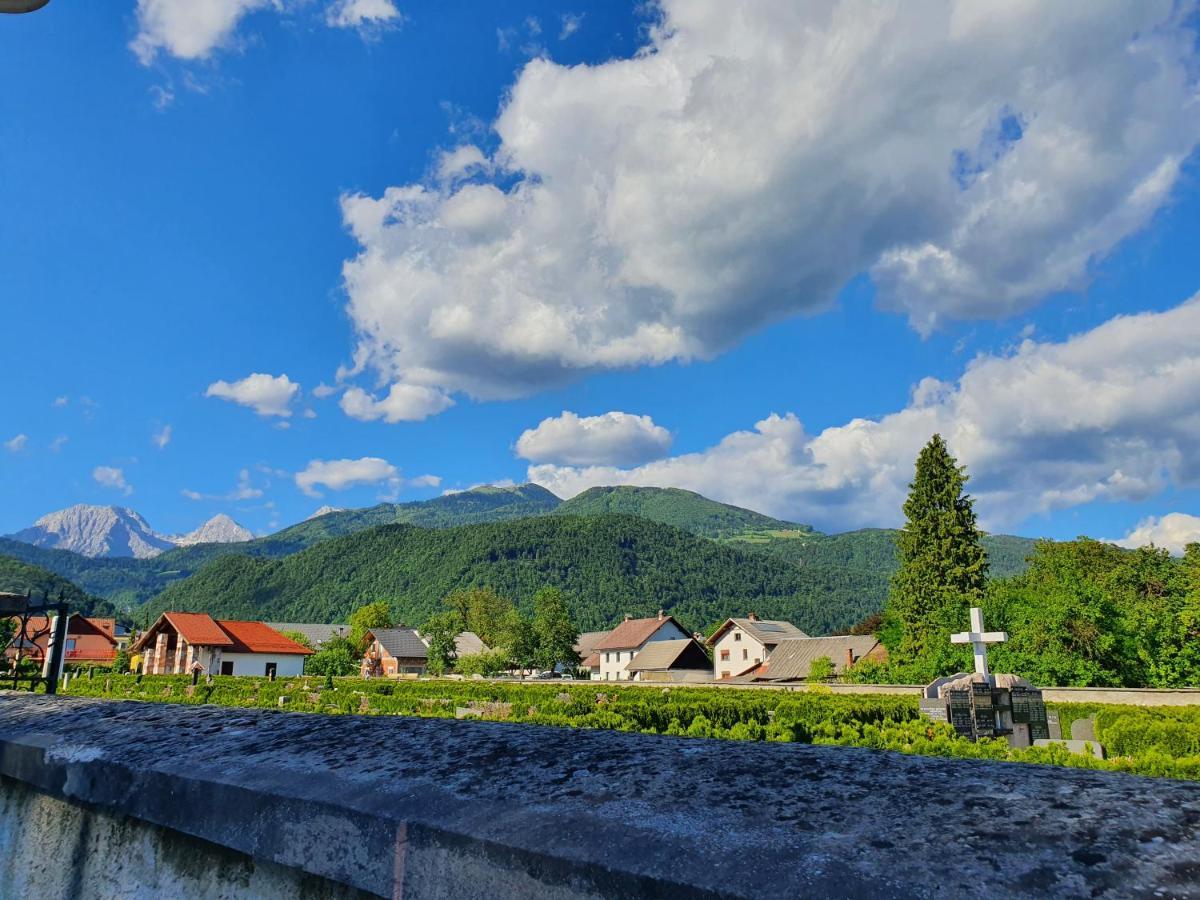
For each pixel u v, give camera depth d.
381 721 2.23
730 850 1.07
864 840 1.04
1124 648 32.91
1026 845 0.96
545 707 25.42
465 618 115.56
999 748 11.64
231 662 67.12
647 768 1.46
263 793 1.68
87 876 2.33
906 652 45.41
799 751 1.52
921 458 48.31
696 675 82.56
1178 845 0.90
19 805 2.74
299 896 1.71
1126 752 15.16
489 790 1.44
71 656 79.94
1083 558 48.16
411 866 1.35
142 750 2.19
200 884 1.95
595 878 1.11
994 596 38.84
